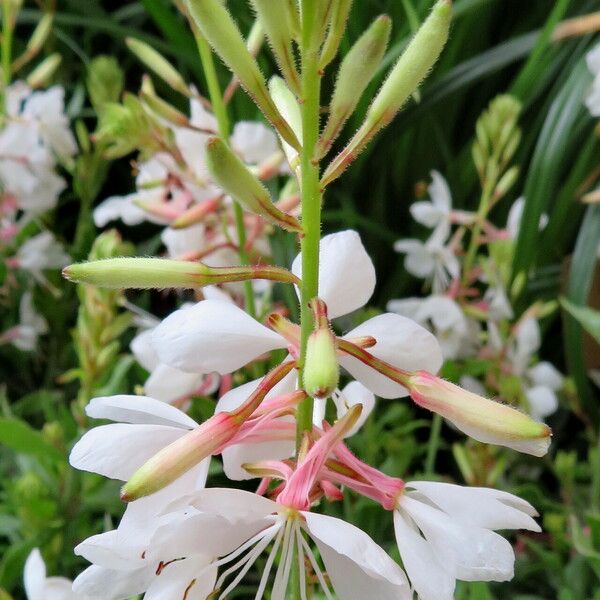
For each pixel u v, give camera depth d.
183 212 0.16
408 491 0.08
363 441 0.18
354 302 0.09
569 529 0.17
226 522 0.07
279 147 0.17
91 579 0.08
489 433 0.07
